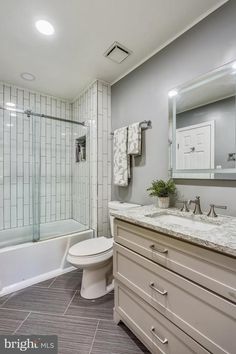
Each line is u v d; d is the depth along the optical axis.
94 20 1.36
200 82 1.33
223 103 1.23
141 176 1.84
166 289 0.93
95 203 2.21
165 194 1.49
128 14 1.31
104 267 1.65
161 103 1.63
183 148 1.45
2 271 1.66
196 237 0.78
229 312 0.69
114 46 1.63
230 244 0.70
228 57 1.18
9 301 1.55
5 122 2.28
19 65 1.91
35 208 2.41
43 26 1.40
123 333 1.25
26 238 2.00
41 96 2.57
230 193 1.19
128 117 2.00
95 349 1.13
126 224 1.18
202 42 1.31
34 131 2.47
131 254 1.14
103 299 1.58
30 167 2.46
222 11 1.20
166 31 1.46
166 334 0.95
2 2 1.20
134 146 1.79
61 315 1.40
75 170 2.75
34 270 1.84
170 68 1.54
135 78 1.91
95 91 2.19
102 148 2.23
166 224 0.97
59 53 1.72
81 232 2.18
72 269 2.06
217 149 1.25
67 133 2.80
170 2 1.22
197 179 1.36
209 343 0.76
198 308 0.79
